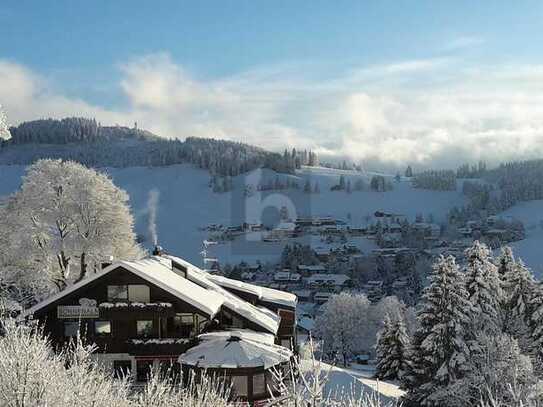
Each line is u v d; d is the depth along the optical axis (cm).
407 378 4009
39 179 4419
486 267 4056
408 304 14062
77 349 1047
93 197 4441
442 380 3628
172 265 3738
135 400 1072
